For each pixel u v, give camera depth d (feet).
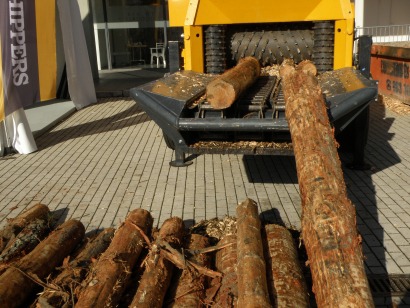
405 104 38.60
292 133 15.17
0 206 20.76
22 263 13.55
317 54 25.18
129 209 20.08
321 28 24.76
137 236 14.83
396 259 15.55
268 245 14.30
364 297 9.81
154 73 62.44
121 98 47.06
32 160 27.17
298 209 19.65
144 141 30.58
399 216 18.69
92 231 18.16
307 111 15.38
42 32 28.60
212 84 17.69
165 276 12.86
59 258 14.76
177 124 18.03
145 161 26.43
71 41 40.73
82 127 35.01
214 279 13.19
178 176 23.91
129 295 12.87
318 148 13.94
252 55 26.78
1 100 26.45
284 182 22.76
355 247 10.89
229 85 17.54
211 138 19.69
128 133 32.78
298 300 11.86
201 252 14.28
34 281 13.02
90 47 55.26
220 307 11.90
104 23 66.28
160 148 28.89
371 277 14.58
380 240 16.80
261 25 26.89
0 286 12.31
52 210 20.18
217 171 24.48
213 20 25.13
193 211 19.67
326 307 9.93
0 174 24.89
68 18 40.27
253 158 26.30
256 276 11.93
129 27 67.15
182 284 12.86
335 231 11.21
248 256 12.73
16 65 26.91
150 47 68.13
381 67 42.37
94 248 14.97
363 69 24.35
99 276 12.54
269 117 18.61
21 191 22.43
